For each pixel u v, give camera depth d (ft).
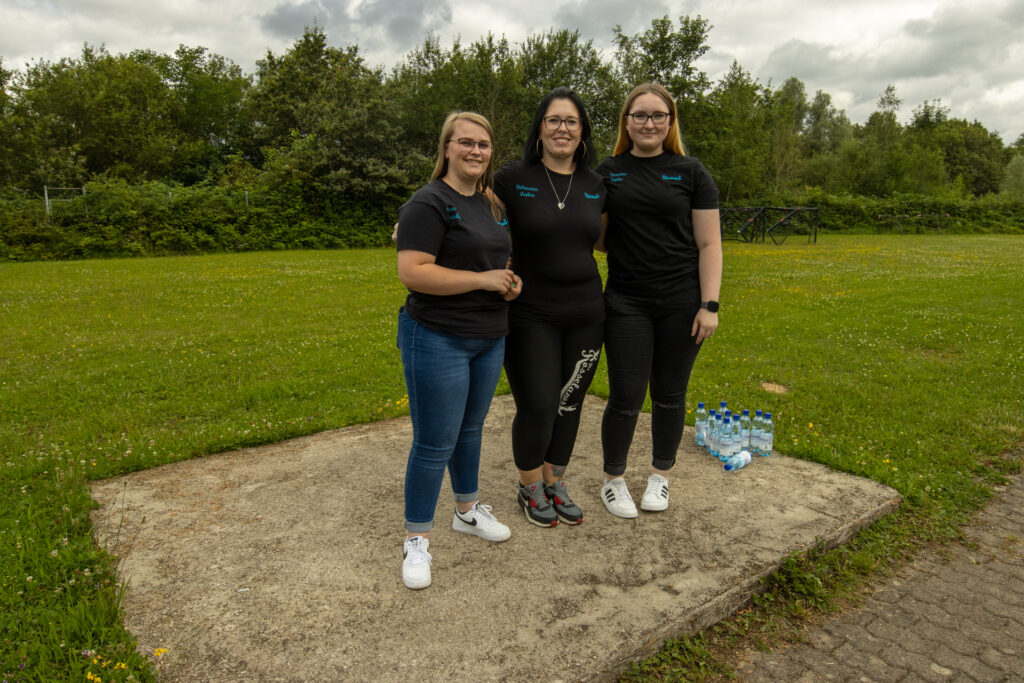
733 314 29.25
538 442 9.10
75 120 117.91
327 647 7.02
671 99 8.83
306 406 16.14
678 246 9.07
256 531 9.53
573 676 6.62
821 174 160.15
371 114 81.82
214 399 16.83
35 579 8.06
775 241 78.69
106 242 63.72
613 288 9.42
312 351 22.30
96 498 10.70
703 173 9.01
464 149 7.41
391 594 7.97
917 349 21.81
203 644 7.08
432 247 7.36
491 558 8.73
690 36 97.30
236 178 97.09
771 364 20.34
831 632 7.89
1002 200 108.68
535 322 8.57
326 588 8.09
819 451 12.51
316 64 122.62
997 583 8.91
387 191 81.87
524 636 7.19
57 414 15.78
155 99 129.08
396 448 12.99
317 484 11.19
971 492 11.33
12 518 9.83
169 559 8.77
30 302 33.06
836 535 9.45
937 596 8.60
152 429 14.61
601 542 9.14
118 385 18.12
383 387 17.85
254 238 73.26
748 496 10.62
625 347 9.25
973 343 22.08
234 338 24.56
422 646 7.03
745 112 115.55
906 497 10.93
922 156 144.05
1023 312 27.81
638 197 8.88
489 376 8.27
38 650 6.82
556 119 8.15
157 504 10.46
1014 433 13.80
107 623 7.34
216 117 149.28
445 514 9.93
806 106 233.14
